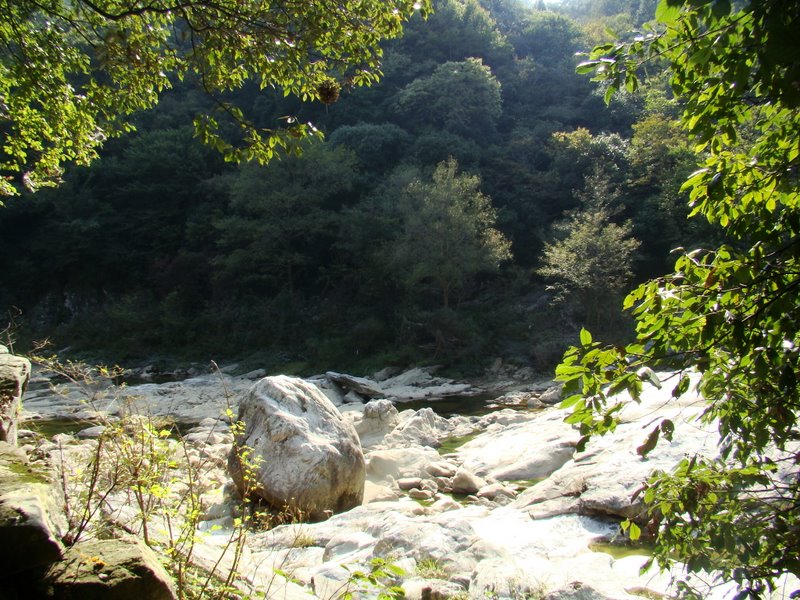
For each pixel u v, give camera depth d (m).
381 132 47.84
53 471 2.97
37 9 7.25
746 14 2.13
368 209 41.09
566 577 5.03
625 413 8.84
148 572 2.49
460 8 62.41
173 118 54.97
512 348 34.28
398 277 36.88
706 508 2.83
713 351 2.84
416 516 7.11
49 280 49.22
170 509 3.22
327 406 9.03
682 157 36.78
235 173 49.34
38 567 2.38
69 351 40.62
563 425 11.65
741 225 2.89
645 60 2.75
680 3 2.06
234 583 3.50
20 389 5.06
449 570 5.12
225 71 6.40
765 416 2.73
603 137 44.50
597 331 30.58
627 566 5.27
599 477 7.23
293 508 7.24
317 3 6.06
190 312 45.38
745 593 2.59
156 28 6.68
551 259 32.00
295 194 41.84
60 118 8.86
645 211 37.22
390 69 54.78
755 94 2.58
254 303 43.81
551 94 59.09
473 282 37.41
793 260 2.59
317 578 4.60
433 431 15.13
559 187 44.88
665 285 2.80
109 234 49.44
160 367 38.19
